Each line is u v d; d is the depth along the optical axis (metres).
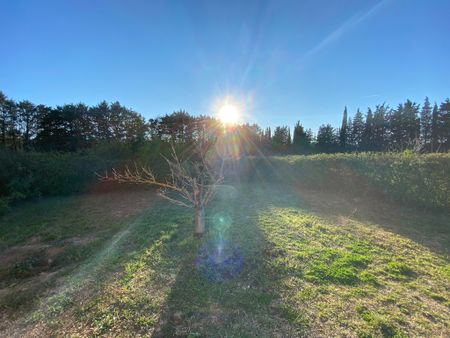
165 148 10.64
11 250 4.33
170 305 2.61
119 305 2.63
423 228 4.96
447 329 2.25
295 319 2.36
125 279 3.13
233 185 10.68
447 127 35.81
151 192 9.55
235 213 6.04
